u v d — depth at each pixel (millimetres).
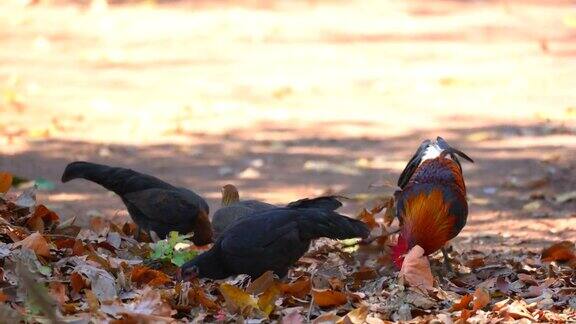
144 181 10812
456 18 28328
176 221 10539
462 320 7734
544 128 18078
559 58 23609
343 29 26844
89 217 12461
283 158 16328
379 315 7969
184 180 14844
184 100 20219
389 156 16422
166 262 9289
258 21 27578
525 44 25094
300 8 29297
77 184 14531
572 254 10172
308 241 9039
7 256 8156
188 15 28188
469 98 20422
